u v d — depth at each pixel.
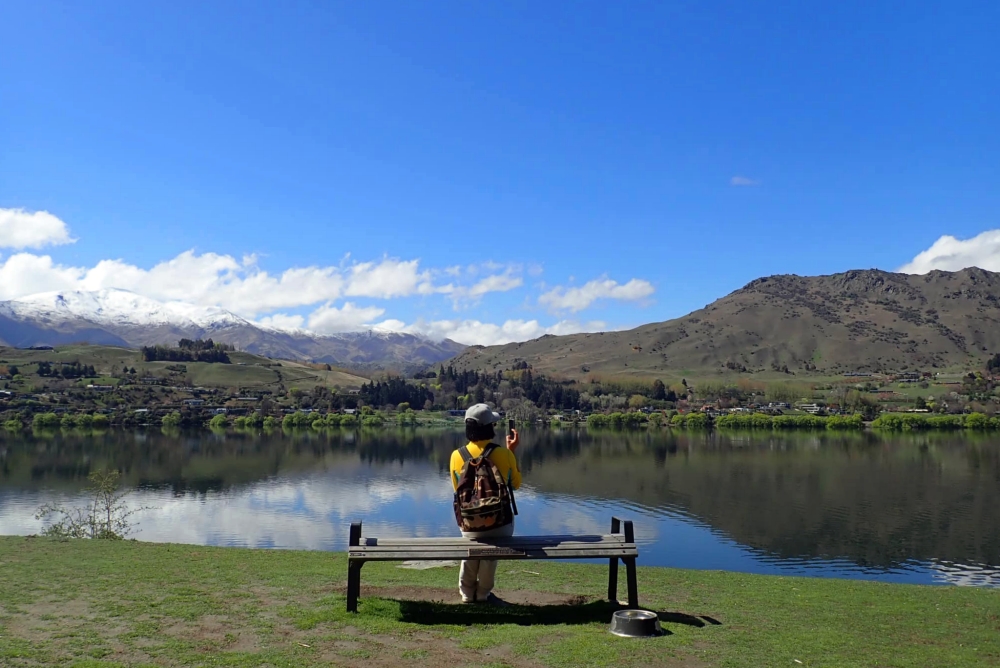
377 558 8.80
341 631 8.15
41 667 6.75
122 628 8.14
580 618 9.06
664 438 152.62
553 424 196.12
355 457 112.69
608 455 118.06
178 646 7.47
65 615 8.69
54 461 98.00
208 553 15.11
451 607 9.41
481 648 7.64
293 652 7.37
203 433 155.00
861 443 137.25
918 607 12.14
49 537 17.23
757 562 46.78
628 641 8.03
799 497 75.38
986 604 12.89
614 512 65.69
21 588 10.24
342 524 57.38
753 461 108.62
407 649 7.56
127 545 15.91
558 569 14.85
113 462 99.00
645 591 12.41
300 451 120.81
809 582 15.00
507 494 9.29
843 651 8.37
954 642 9.45
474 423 9.51
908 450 123.06
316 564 14.05
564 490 79.94
